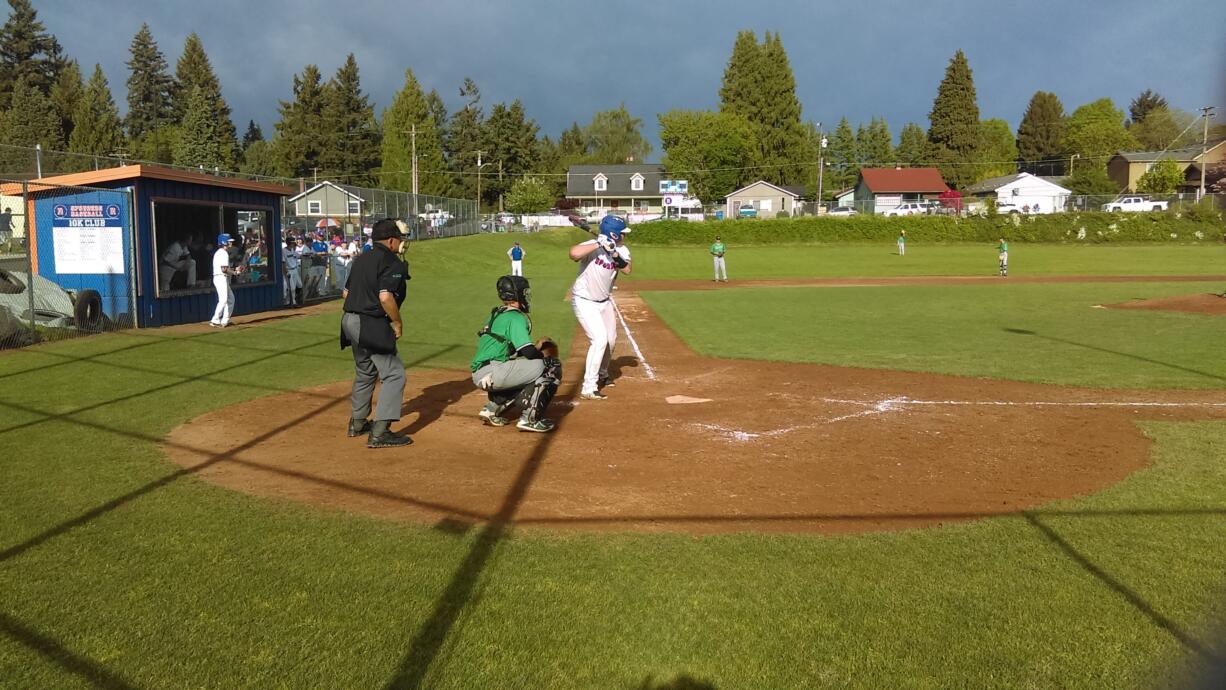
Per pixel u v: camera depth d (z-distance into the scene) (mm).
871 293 25234
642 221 62562
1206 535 4590
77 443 6500
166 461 6047
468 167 90188
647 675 3160
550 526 4773
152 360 10875
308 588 3879
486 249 43312
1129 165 72375
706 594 3838
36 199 14492
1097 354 11836
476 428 7266
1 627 3479
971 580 3992
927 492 5457
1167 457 6297
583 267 8555
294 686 3070
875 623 3562
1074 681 3109
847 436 6984
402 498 5277
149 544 4402
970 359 11422
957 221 56438
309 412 7875
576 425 7398
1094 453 6430
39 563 4129
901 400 8523
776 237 57125
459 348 12625
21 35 73188
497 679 3121
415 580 3979
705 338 14086
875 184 79438
